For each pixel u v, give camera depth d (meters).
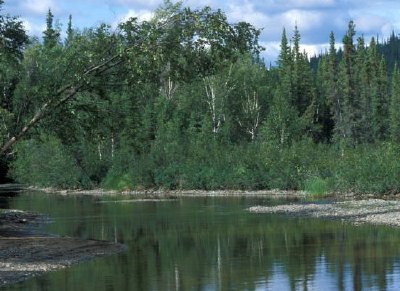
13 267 19.39
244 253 21.77
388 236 24.83
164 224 31.52
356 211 34.56
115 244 24.45
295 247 22.72
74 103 28.95
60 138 29.89
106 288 16.31
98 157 70.81
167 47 26.44
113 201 49.97
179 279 17.39
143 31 26.41
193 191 62.31
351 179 47.53
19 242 24.52
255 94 86.38
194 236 26.64
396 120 93.00
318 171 54.78
